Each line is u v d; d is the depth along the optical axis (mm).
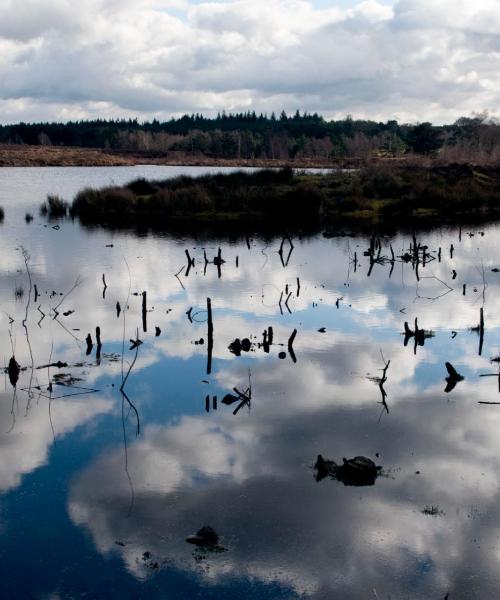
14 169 164250
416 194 78438
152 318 33094
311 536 14625
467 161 128250
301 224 68562
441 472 17422
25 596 12680
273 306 35719
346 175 90125
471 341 29375
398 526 14992
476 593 12906
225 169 157500
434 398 22578
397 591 12969
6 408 21594
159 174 137875
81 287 39594
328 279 43031
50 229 62531
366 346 28547
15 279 41375
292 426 20234
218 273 44500
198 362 26312
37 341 28922
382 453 18453
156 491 16453
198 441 19234
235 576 13305
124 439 19391
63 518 15297
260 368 25641
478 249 54844
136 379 24344
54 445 19031
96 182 116812
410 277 43938
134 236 59656
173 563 13727
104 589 12883
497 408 21703
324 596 12789
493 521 15203
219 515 15422
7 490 16531
